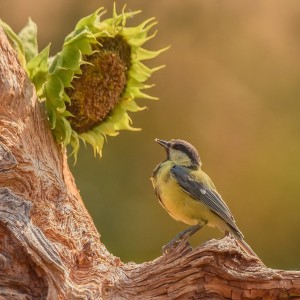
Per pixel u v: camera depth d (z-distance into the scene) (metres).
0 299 8.09
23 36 10.48
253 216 19.80
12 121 9.27
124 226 18.69
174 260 8.98
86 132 10.39
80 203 9.99
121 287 8.93
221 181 20.12
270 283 8.89
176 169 10.56
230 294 8.95
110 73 10.20
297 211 19.80
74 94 10.08
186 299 8.92
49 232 9.09
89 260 9.09
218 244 8.89
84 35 9.81
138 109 10.59
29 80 9.73
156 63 21.56
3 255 8.25
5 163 8.74
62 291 8.23
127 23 21.70
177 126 20.80
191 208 10.47
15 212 8.38
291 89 21.59
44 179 9.37
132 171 19.58
